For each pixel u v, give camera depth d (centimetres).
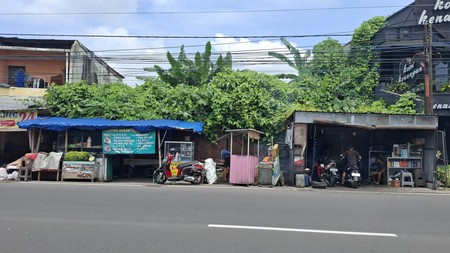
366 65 2455
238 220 776
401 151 1636
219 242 613
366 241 640
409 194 1330
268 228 711
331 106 2061
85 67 2572
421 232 714
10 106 2156
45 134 1812
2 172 1606
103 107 1803
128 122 1688
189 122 1766
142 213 834
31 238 628
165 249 573
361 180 1683
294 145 1564
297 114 1569
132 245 592
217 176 1620
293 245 604
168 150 1658
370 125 1547
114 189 1249
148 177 1803
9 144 2028
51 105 1841
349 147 1684
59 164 1603
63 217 787
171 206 922
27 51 2402
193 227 711
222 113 1817
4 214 813
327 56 2541
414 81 2294
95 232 667
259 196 1127
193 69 2162
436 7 2319
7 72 2402
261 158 1788
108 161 1638
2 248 573
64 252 556
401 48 2364
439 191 1448
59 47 2434
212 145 1844
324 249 587
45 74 2420
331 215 851
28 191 1159
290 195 1178
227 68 2136
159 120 1756
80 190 1202
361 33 2497
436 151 1528
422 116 1545
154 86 1953
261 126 1797
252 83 1875
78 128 1669
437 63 2284
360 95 2412
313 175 1606
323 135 1753
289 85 2120
